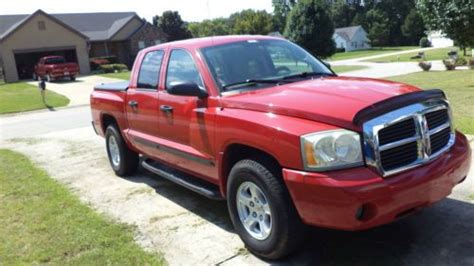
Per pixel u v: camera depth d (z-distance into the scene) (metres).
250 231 4.12
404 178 3.41
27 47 43.81
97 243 4.59
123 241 4.61
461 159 3.92
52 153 9.40
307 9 37.72
